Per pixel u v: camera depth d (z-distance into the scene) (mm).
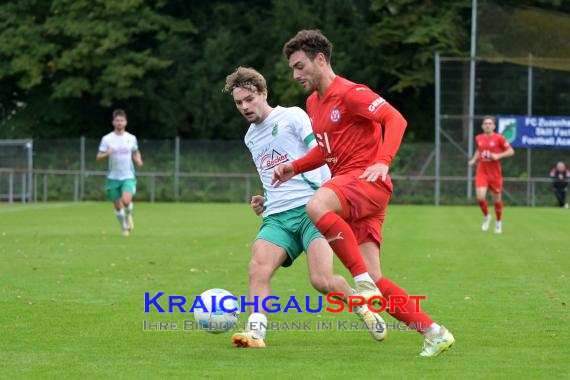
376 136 15312
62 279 25859
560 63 76625
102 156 41938
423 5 98562
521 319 19391
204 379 13523
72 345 16391
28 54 101000
